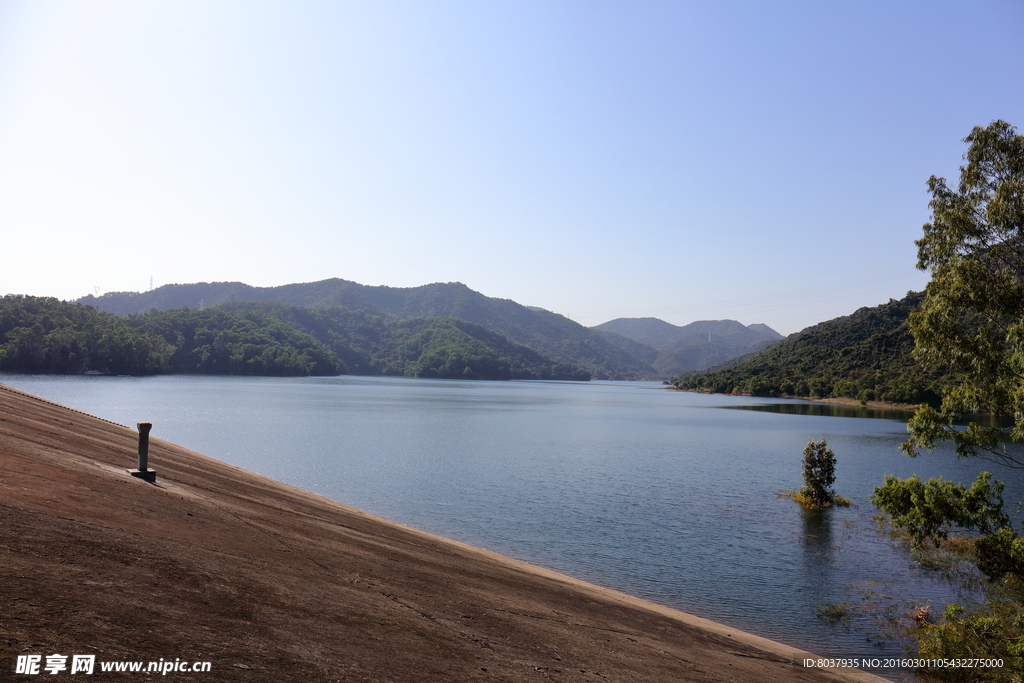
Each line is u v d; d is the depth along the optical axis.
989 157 14.30
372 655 6.52
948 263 14.84
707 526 27.17
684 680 9.59
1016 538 15.36
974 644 13.93
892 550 23.81
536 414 103.88
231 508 13.47
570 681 7.87
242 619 6.44
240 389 141.62
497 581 14.10
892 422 99.69
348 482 34.75
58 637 4.75
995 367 14.13
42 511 7.99
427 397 144.62
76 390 103.44
